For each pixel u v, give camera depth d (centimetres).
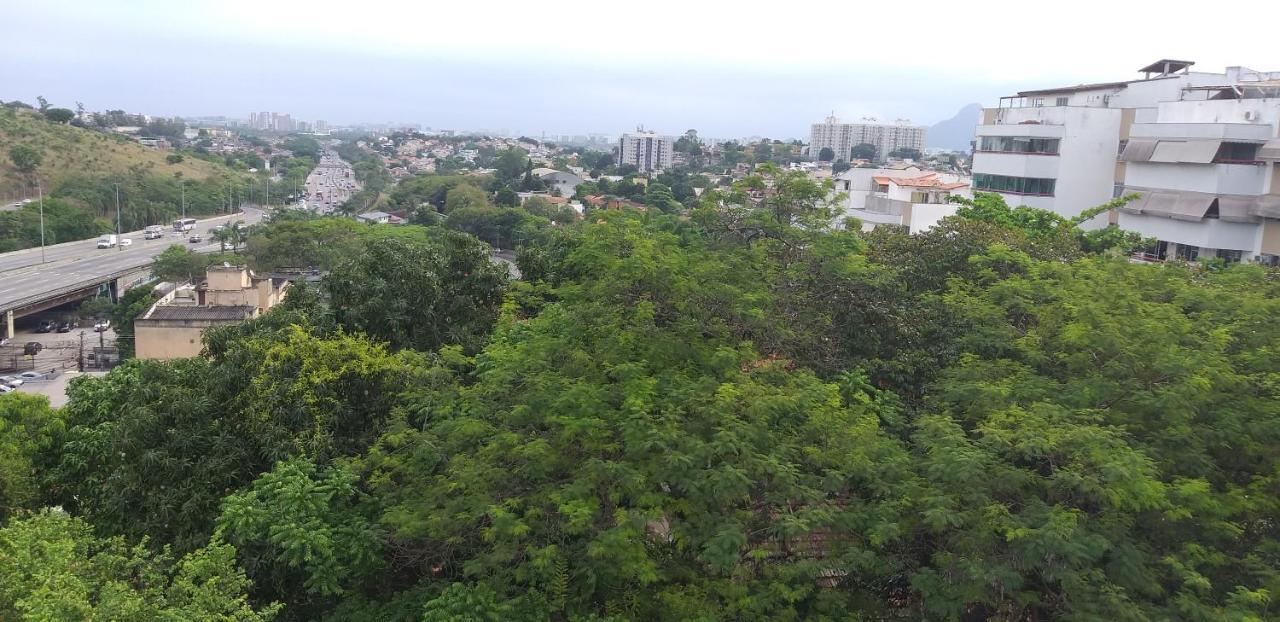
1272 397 1398
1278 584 1060
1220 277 1947
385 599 1447
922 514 1172
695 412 1323
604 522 1212
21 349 6000
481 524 1314
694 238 2022
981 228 2416
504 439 1268
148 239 9488
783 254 2042
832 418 1315
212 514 1505
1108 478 1095
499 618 1139
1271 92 3478
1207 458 1241
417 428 1616
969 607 1310
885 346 1906
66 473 2008
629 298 1692
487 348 1623
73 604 1027
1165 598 1123
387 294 1923
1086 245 2977
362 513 1419
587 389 1322
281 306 2086
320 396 1580
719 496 1127
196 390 1666
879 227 2767
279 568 1396
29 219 8644
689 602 1116
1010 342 1659
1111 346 1423
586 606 1200
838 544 1217
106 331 6706
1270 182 3061
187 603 1176
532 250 2350
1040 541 1055
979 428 1298
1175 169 3331
